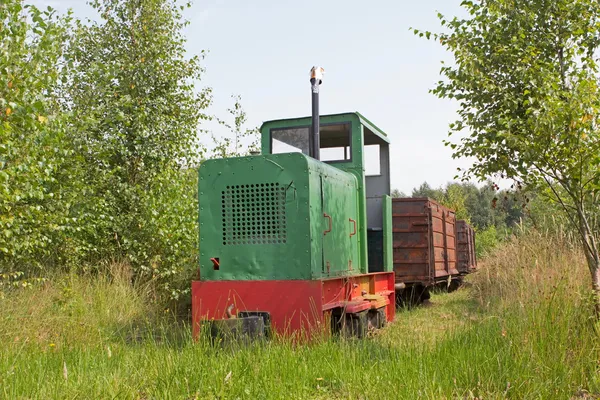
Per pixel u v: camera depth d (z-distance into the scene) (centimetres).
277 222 659
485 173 687
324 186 702
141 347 643
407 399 422
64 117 773
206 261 675
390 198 947
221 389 446
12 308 721
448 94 702
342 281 720
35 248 842
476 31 712
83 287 880
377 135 905
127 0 1126
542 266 672
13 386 443
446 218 1499
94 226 945
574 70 686
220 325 581
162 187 1034
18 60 705
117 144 1045
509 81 680
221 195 679
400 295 1252
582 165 600
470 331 596
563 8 675
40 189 762
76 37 945
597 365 512
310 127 820
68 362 542
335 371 499
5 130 641
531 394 449
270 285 642
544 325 545
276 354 525
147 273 989
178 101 1165
